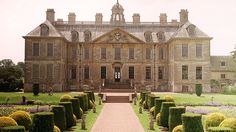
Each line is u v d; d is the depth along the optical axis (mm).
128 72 82125
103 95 60969
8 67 83875
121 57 82062
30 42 76500
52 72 76500
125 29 84938
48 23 79125
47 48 76562
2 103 47938
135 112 42656
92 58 82125
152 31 84562
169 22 85875
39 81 76500
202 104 47312
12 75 81625
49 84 76375
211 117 25141
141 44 82188
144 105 45875
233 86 72750
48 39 76375
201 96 62719
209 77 76562
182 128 21922
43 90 74750
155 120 34438
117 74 82375
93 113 41562
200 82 76625
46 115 21422
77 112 34906
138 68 82125
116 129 29703
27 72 76500
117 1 87938
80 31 84000
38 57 76562
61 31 83750
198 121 21062
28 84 76562
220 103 47781
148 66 82375
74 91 78688
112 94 66812
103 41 81812
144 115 39562
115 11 86188
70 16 85562
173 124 25844
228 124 21062
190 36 76312
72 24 85125
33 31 77188
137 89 78375
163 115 30297
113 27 85500
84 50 82375
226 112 36938
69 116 29688
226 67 87562
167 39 82938
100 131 28688
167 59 82562
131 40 81938
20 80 82000
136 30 84812
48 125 21359
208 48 76625
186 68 76688
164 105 30406
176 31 81500
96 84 81688
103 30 84812
